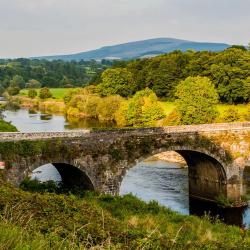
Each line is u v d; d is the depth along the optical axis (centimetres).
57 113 14300
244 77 10119
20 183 3738
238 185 5041
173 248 1800
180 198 4931
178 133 4684
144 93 10162
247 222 4300
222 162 4931
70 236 1417
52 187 4144
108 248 1322
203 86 8531
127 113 10119
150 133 4516
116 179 4316
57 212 1944
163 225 2861
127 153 4375
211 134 4878
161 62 12319
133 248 1606
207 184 5125
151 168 6431
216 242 2217
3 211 1548
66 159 4000
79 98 13338
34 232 1319
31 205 1898
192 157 5159
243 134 5075
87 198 3775
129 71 13912
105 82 13362
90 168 4153
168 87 11825
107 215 2305
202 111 8450
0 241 1030
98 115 12162
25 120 11750
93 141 4166
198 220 3250
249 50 12925
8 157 3669
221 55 10975
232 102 10206
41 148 3844
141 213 3281
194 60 11756
